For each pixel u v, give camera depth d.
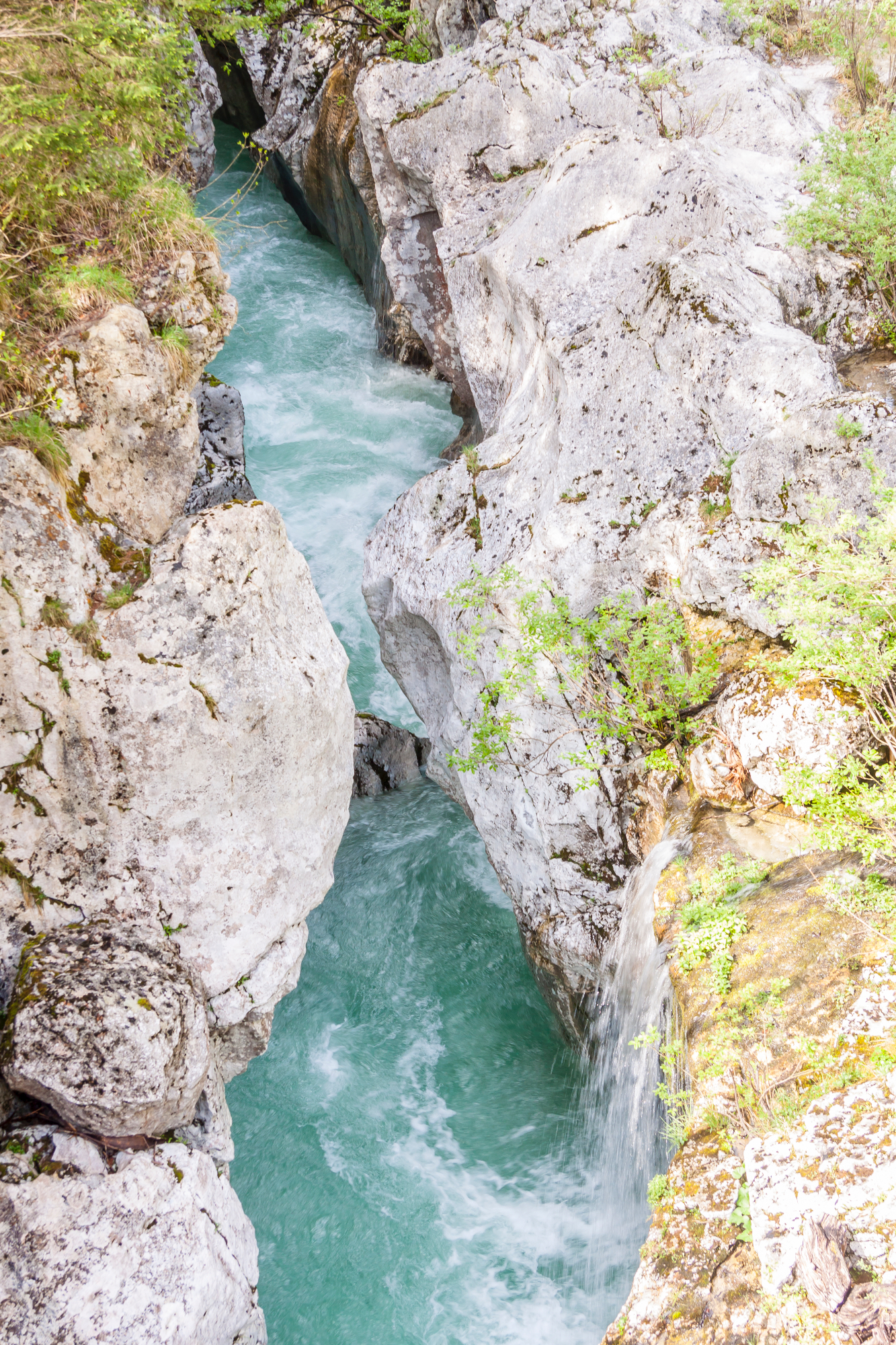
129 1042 4.55
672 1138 4.74
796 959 4.71
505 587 6.82
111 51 5.66
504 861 7.25
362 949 8.33
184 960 5.33
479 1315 6.01
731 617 6.05
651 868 5.88
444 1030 7.76
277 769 5.52
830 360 6.41
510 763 6.87
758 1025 4.57
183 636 5.11
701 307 6.48
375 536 8.23
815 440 5.83
